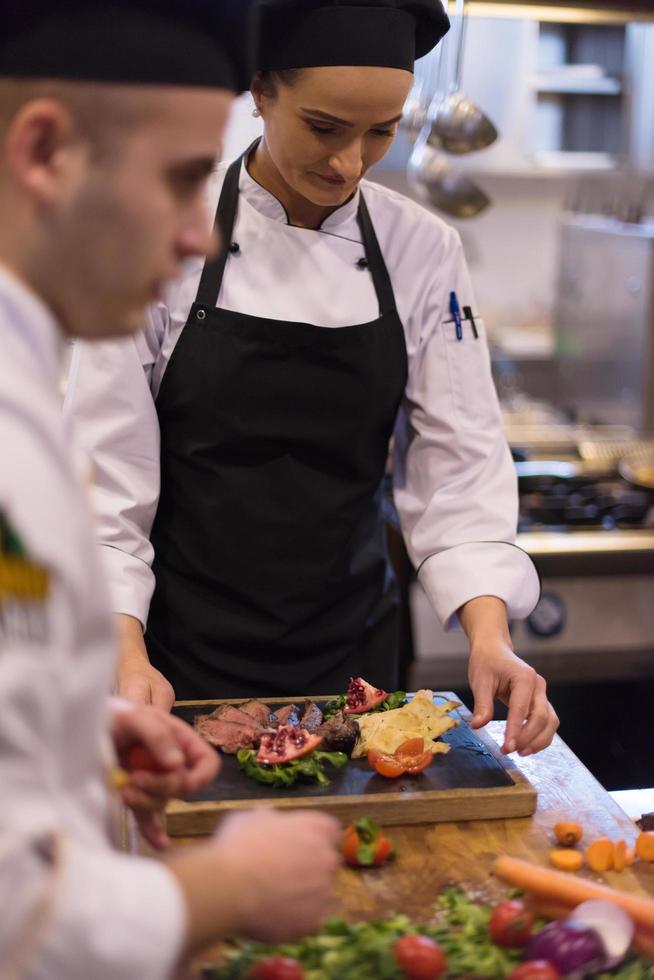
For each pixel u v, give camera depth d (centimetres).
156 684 137
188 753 99
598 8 214
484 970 94
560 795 129
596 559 252
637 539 257
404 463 175
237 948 96
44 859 65
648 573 255
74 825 68
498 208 439
